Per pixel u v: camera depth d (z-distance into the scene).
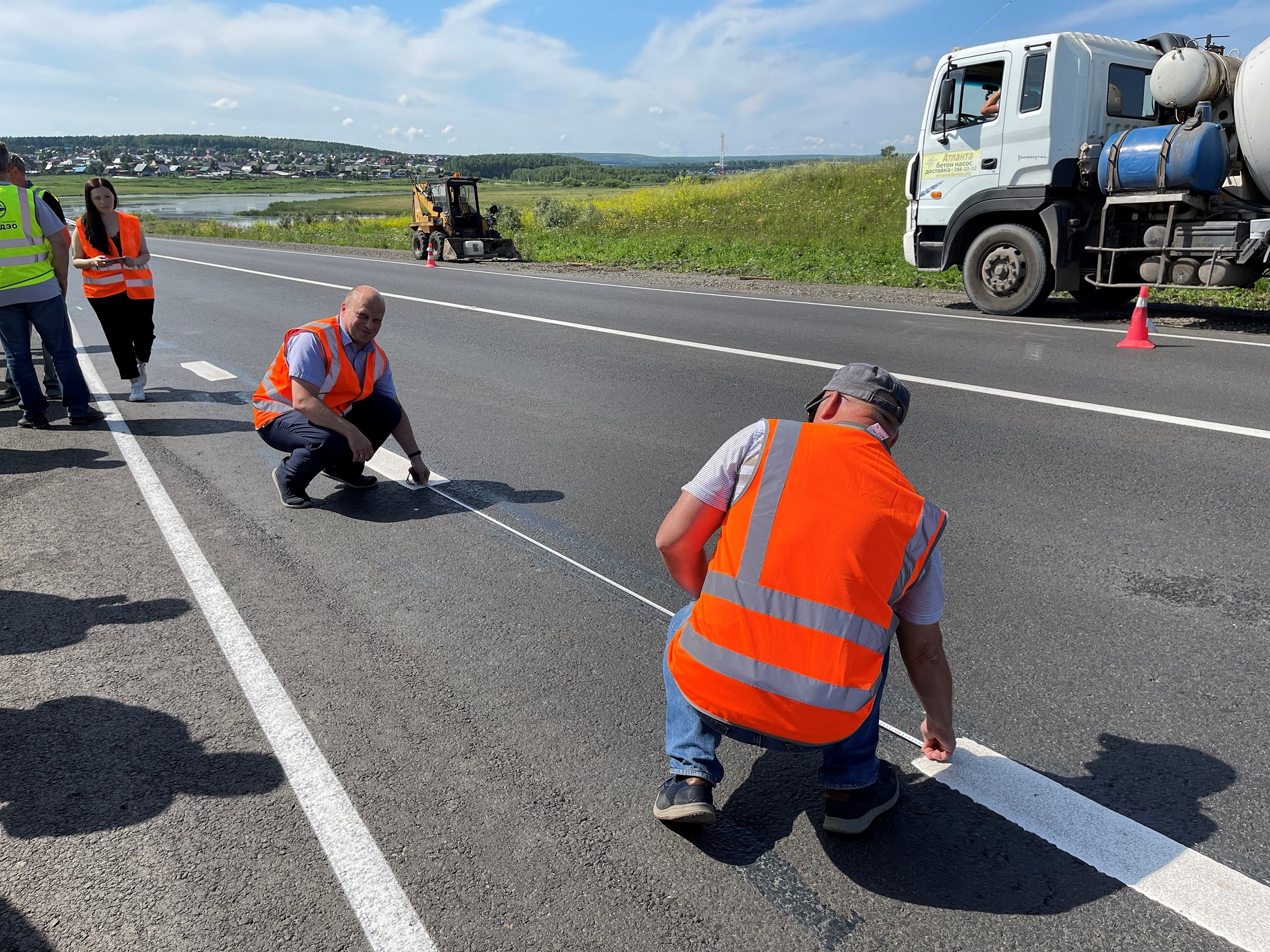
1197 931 1.97
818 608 2.05
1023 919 2.02
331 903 2.08
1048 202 10.29
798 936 1.98
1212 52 9.81
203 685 3.02
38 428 6.43
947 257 11.32
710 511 2.23
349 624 3.44
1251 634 3.20
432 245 22.25
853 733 2.15
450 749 2.66
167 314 12.68
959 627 3.32
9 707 2.91
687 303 12.70
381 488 5.06
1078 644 3.17
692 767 2.27
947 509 4.50
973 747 2.63
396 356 9.04
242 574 3.90
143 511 4.72
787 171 33.38
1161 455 5.20
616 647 3.25
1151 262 9.86
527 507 4.68
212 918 2.04
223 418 6.68
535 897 2.09
